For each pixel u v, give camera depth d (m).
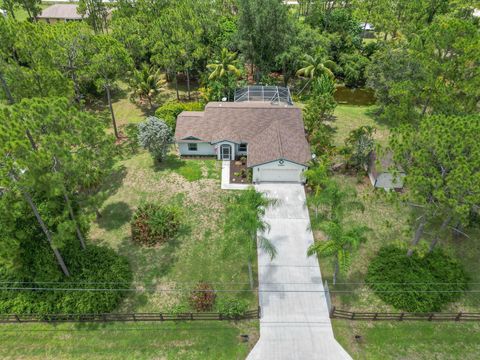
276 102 41.16
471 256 26.94
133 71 45.28
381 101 43.34
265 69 50.91
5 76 26.70
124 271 25.61
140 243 28.38
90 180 24.17
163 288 25.27
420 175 20.44
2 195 20.91
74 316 23.22
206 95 44.69
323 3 66.25
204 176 35.12
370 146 34.19
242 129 36.81
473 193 19.30
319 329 22.58
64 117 21.59
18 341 22.31
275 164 32.81
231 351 21.48
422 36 35.56
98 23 64.12
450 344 21.72
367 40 65.19
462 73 30.34
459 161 19.48
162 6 57.38
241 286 25.22
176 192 33.25
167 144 35.66
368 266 26.22
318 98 38.59
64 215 21.97
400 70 39.75
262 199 24.11
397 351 21.39
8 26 25.97
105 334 22.59
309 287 25.14
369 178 34.59
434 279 24.22
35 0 64.69
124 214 31.09
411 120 34.66
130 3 58.78
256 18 46.09
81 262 25.19
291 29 49.00
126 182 34.53
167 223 29.03
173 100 49.28
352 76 52.81
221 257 27.31
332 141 39.94
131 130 42.81
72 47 37.12
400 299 23.52
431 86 31.81
